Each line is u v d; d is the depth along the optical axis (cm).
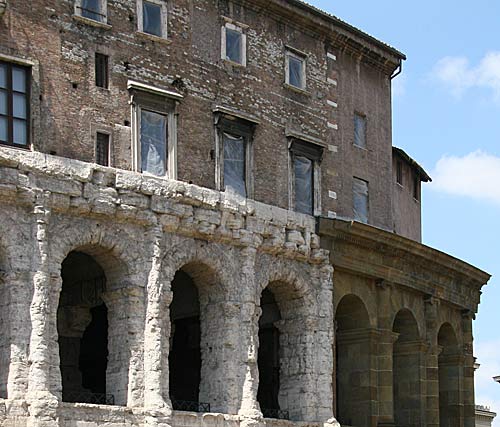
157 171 5394
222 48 5794
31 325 4784
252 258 5647
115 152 5234
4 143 4875
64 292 5834
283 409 5912
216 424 5331
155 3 5522
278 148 6009
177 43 5572
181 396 6275
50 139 5019
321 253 6019
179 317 6109
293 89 6150
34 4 5044
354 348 6369
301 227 5966
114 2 5341
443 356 7331
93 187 5072
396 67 6969
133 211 5188
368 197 6656
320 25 6328
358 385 6309
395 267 6519
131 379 5106
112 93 5262
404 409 6731
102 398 5606
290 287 5928
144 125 5378
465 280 7281
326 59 6444
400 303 6594
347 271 6203
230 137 5759
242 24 5916
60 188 4966
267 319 6200
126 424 5012
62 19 5131
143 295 5206
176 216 5344
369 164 6688
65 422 4800
